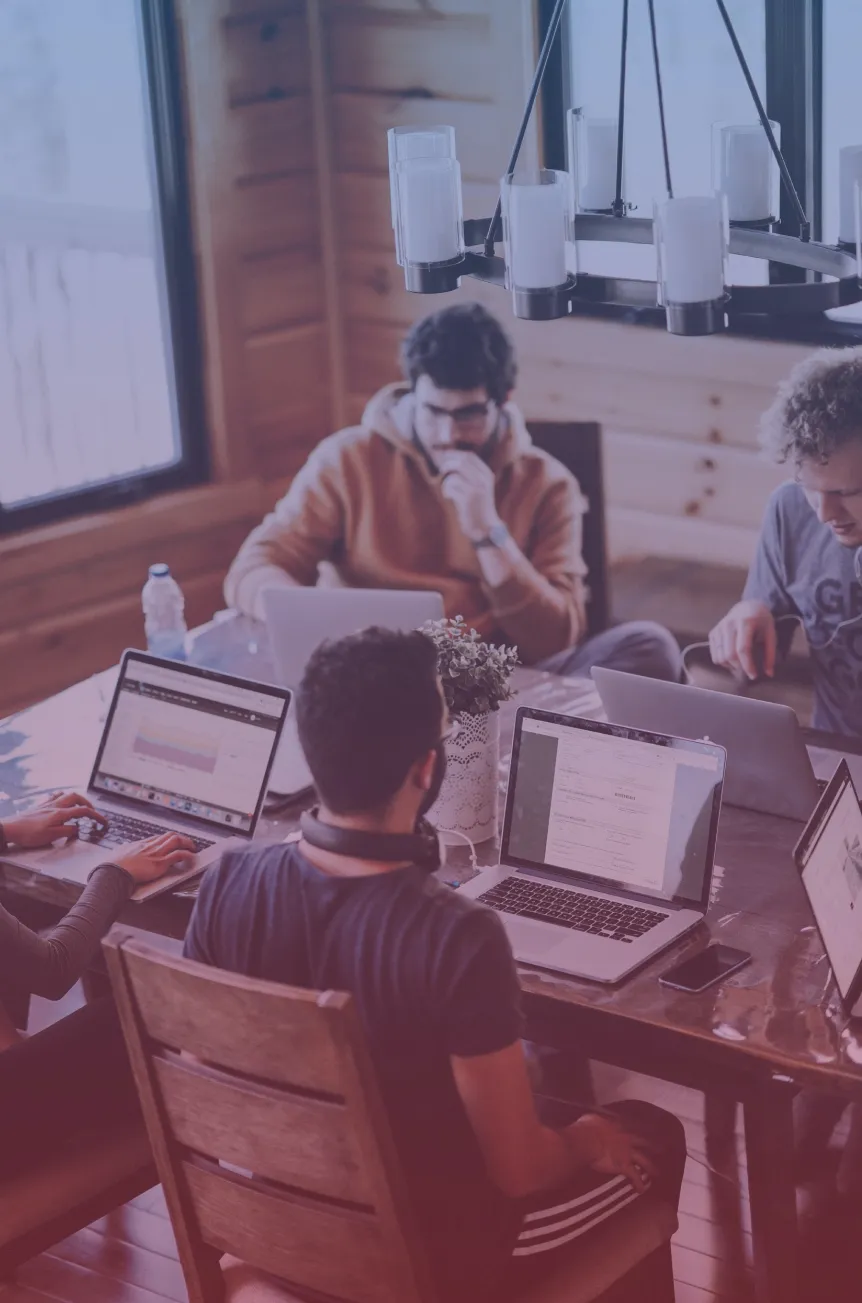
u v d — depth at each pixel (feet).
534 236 7.05
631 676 8.42
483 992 5.17
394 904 5.30
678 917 7.34
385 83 14.23
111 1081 6.89
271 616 9.99
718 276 6.67
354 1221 5.34
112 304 14.39
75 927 7.34
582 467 13.93
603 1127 6.08
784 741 7.95
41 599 14.26
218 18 14.03
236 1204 5.63
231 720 8.56
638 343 13.24
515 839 7.91
